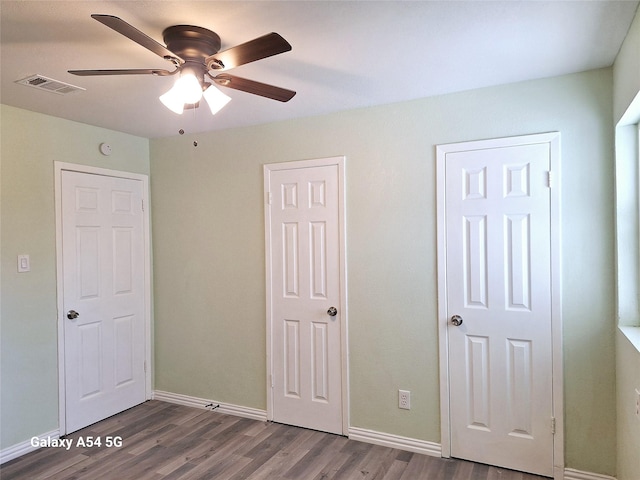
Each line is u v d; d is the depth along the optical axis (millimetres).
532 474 2523
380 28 1848
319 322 3146
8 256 2814
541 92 2486
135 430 3203
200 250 3635
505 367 2596
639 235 2227
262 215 3365
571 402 2443
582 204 2404
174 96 1710
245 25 1798
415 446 2820
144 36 1510
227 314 3521
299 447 2910
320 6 1662
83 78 2361
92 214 3355
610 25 1849
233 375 3502
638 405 1858
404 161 2859
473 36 1938
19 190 2883
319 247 3141
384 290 2928
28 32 1845
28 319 2916
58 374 3082
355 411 3021
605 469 2367
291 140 3232
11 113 2854
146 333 3799
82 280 3270
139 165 3768
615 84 2242
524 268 2541
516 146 2545
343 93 2684
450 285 2736
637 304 2229
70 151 3207
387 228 2914
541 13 1740
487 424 2645
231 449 2893
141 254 3764
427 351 2803
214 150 3557
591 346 2395
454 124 2713
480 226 2652
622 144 2262
